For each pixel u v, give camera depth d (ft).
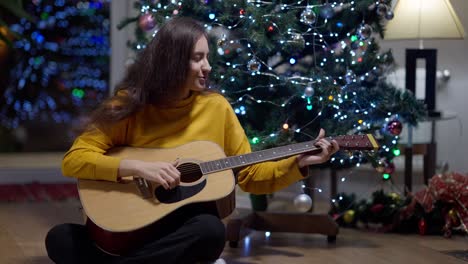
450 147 13.37
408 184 11.85
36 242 9.90
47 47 17.76
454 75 13.29
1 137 18.20
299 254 9.45
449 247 10.11
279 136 9.85
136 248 7.36
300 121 10.51
